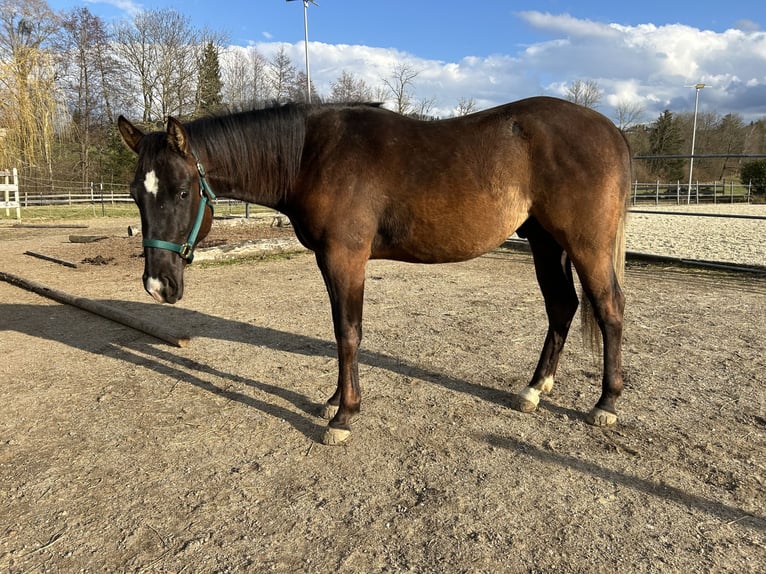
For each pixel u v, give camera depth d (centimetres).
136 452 257
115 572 176
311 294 614
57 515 208
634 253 806
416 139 254
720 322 461
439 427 278
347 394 267
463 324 473
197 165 249
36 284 614
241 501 216
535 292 606
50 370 372
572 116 257
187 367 376
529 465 240
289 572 175
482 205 252
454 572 174
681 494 214
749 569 172
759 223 1555
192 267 793
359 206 248
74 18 3189
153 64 3400
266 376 357
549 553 182
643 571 172
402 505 212
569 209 253
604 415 274
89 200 2328
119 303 568
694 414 285
